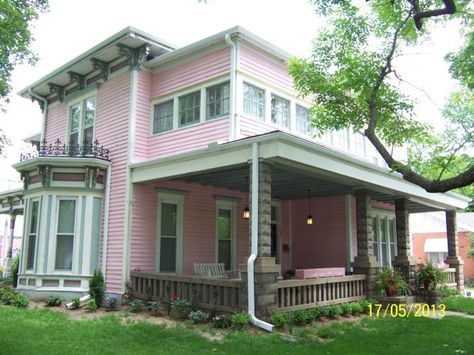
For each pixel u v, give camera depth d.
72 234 11.90
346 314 10.41
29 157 13.23
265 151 8.76
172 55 12.15
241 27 11.00
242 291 8.73
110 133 12.78
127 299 11.13
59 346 6.88
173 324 8.89
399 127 9.80
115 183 12.16
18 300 10.98
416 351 7.06
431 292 12.70
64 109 15.15
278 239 16.09
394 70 9.06
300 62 10.34
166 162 10.87
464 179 6.64
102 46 12.58
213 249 13.55
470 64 11.36
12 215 19.27
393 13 8.84
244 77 11.39
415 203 15.88
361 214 12.37
